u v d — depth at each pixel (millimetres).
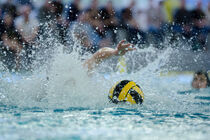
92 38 34031
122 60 18297
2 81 12758
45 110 9180
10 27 31078
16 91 11617
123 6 35625
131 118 8031
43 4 32344
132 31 35688
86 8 34094
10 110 9062
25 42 30375
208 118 8242
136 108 9938
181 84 21984
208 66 31797
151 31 35938
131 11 35625
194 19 36344
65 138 5520
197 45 35250
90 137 5625
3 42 30375
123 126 6828
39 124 6863
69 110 9297
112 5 35125
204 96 14523
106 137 5645
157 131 6297
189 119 8039
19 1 32031
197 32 36125
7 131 6055
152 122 7469
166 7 36219
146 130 6395
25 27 31000
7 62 27016
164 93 14273
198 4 36656
